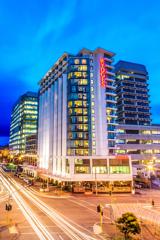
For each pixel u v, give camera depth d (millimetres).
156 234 34812
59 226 39750
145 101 161750
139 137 140500
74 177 86688
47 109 137500
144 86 165375
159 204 60219
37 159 148875
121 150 135375
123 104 156000
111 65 116938
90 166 88562
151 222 39750
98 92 108938
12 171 182625
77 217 46406
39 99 158125
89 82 109688
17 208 54562
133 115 156750
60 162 104062
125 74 162750
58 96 119812
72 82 109000
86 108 106812
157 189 92750
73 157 89438
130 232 31094
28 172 159000
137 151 138250
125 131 139125
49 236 34250
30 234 35094
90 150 102938
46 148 133500
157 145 143250
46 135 135875
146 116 159500
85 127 105062
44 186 93938
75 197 73125
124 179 87625
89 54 114688
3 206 56781
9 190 85875
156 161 139875
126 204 59250
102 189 82625
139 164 136625
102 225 40156
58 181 97188
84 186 87062
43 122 144750
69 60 112438
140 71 166750
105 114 107875
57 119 120500
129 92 159125
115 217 44500
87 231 36812
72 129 104688
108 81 114375
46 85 145125
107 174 87875
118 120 158125
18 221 42656
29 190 86688
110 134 109000
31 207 56156
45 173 118750
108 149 106875
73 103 107000
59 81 119312
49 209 54125
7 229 37469
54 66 132250
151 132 144250
